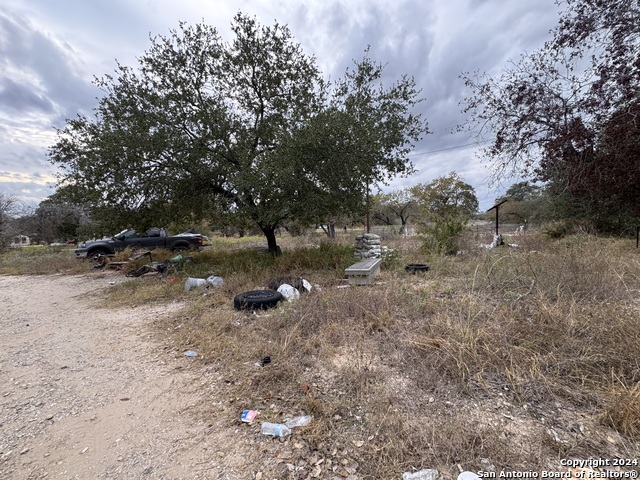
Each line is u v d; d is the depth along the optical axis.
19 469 1.86
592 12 6.18
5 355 3.65
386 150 7.88
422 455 1.75
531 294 3.91
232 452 1.92
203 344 3.56
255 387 2.62
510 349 2.70
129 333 4.20
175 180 8.43
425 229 11.04
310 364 2.90
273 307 4.65
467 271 6.39
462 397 2.27
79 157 7.99
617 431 1.86
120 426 2.24
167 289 6.37
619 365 2.41
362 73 7.84
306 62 8.95
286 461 1.81
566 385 2.31
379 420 2.04
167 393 2.65
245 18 8.23
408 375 2.60
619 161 6.25
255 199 7.66
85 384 2.88
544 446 1.77
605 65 6.26
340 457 1.80
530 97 7.22
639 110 5.75
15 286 8.36
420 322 3.58
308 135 6.46
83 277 9.41
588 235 9.37
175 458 1.90
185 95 8.06
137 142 7.43
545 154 7.46
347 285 6.07
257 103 8.94
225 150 8.48
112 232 9.12
